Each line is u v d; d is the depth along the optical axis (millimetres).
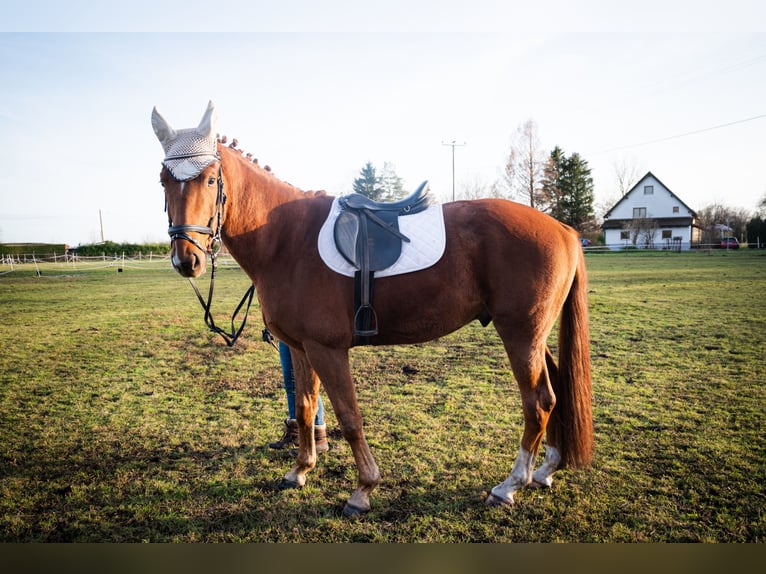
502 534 2367
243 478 2953
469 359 5617
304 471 2896
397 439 3412
